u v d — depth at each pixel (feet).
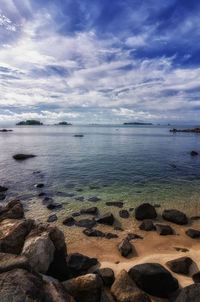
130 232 36.88
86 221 41.09
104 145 201.77
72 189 63.77
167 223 40.60
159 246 31.94
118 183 70.49
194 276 23.22
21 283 14.15
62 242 25.16
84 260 25.85
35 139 278.05
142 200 53.88
